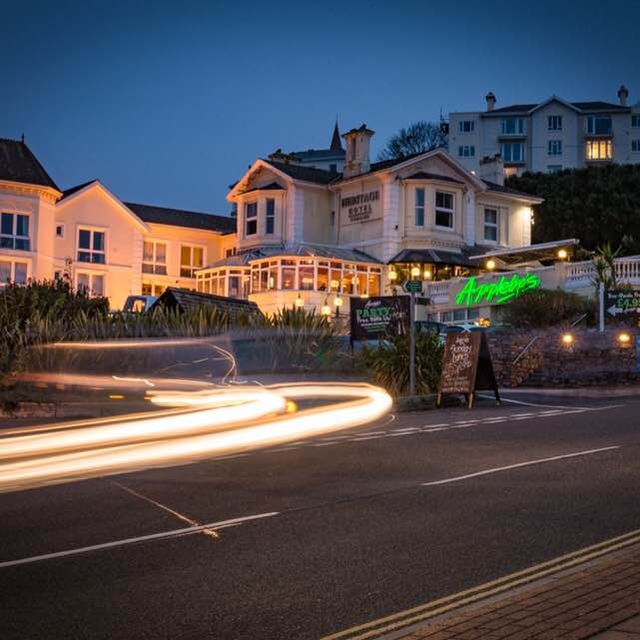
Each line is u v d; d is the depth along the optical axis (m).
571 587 6.01
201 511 8.90
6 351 20.16
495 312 39.44
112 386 20.27
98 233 53.00
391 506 9.05
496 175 57.38
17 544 7.68
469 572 6.73
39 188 48.22
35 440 13.12
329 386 21.06
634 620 5.19
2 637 5.48
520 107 96.69
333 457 12.27
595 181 66.81
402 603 6.05
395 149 100.31
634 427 15.01
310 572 6.80
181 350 22.75
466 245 50.56
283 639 5.43
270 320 24.80
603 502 9.02
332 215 52.03
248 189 53.53
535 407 19.53
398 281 45.69
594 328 28.89
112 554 7.35
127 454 12.20
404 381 21.69
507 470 10.96
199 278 53.12
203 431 14.49
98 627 5.64
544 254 44.50
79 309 24.39
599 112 93.38
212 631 5.57
